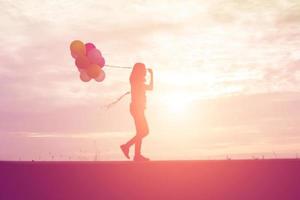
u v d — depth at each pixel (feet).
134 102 28.25
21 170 21.22
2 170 21.25
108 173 20.86
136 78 28.43
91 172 20.94
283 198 20.20
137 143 28.09
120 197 20.68
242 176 20.45
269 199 20.21
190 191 20.44
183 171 20.57
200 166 20.54
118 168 20.83
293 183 20.25
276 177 20.33
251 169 20.48
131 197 20.65
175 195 20.45
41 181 21.06
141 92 28.35
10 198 21.07
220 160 20.80
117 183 20.76
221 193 20.40
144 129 28.12
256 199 20.35
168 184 20.56
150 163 20.72
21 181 21.13
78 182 20.93
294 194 20.18
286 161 20.42
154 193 20.54
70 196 20.90
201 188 20.45
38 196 20.94
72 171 21.01
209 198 20.40
